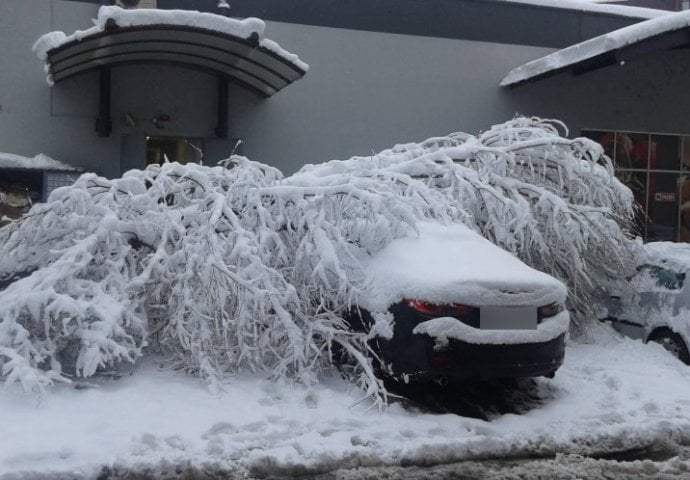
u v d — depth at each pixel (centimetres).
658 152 1714
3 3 1266
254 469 505
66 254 652
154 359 694
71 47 1116
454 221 750
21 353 606
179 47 1248
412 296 604
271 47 1196
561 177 889
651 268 870
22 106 1277
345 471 514
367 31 1470
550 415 630
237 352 667
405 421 590
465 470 527
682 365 788
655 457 580
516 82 1526
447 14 1522
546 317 627
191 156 1401
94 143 1314
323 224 689
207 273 638
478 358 594
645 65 1678
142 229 702
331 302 681
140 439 523
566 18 1606
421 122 1512
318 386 652
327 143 1454
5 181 1252
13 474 463
